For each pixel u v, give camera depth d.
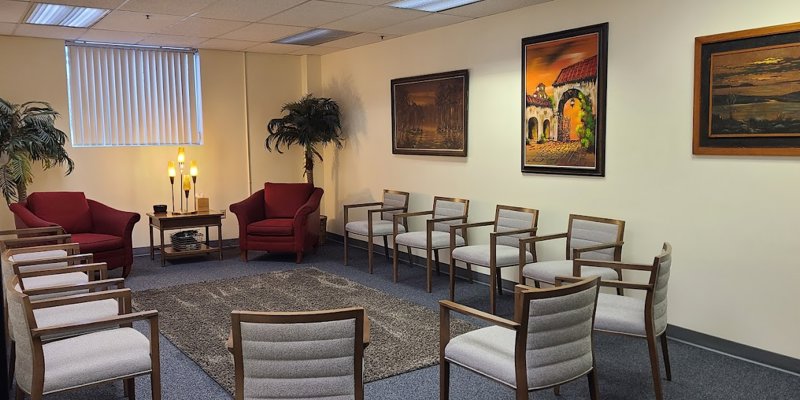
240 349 2.30
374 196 7.34
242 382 2.34
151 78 7.30
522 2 4.95
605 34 4.47
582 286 2.62
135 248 7.31
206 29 6.13
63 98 6.76
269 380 2.33
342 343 2.30
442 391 2.97
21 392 3.04
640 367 3.71
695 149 3.94
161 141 7.42
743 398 3.27
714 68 3.81
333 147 8.09
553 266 4.38
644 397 3.29
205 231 7.71
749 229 3.74
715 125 3.83
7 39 6.43
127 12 5.29
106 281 3.60
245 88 7.86
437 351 3.97
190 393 3.41
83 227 6.32
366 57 7.27
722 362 3.78
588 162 4.68
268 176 8.13
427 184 6.46
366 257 7.11
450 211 5.92
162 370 3.74
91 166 6.98
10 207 5.99
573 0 4.72
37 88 6.61
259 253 7.40
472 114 5.79
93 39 6.69
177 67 7.45
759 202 3.68
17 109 6.20
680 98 4.04
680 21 4.00
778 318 3.64
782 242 3.59
